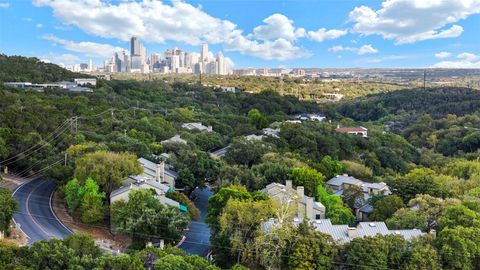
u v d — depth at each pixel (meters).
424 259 56.25
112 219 72.94
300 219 68.06
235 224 62.16
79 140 107.94
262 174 98.25
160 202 73.50
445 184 96.88
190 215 78.69
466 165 121.44
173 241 69.00
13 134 102.12
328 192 96.00
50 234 69.38
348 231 63.09
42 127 113.62
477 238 59.03
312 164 113.31
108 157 84.06
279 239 58.06
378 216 80.19
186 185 98.19
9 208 63.88
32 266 48.03
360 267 56.09
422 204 73.81
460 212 65.88
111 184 81.81
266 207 62.66
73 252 50.12
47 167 94.75
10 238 64.62
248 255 59.44
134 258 50.16
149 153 108.69
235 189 74.44
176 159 106.00
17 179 99.25
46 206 83.12
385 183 106.38
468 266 57.75
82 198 77.44
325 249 56.72
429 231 66.25
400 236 58.88
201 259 53.53
